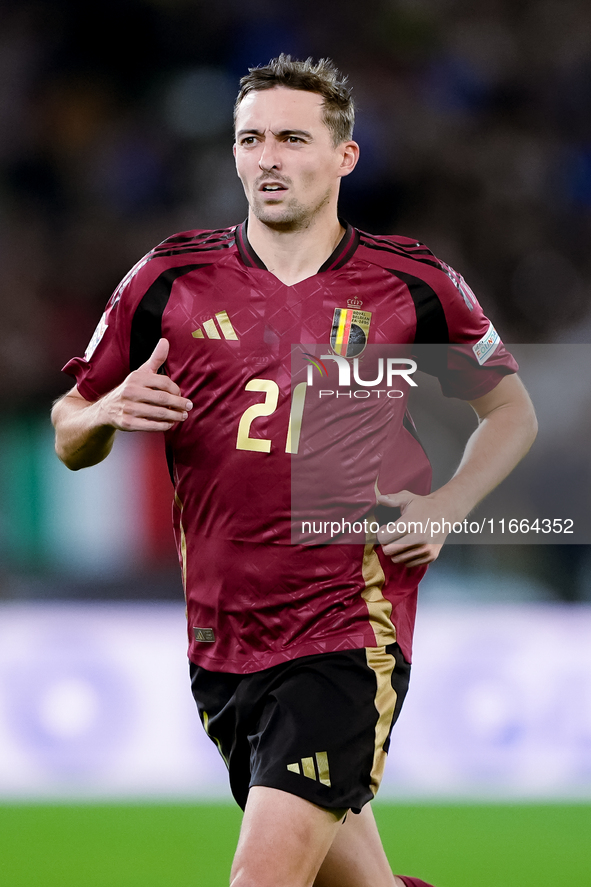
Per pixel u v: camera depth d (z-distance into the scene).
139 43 42.12
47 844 15.55
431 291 9.92
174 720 19.73
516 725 19.84
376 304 9.76
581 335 39.38
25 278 39.12
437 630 20.66
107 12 42.00
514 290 40.72
